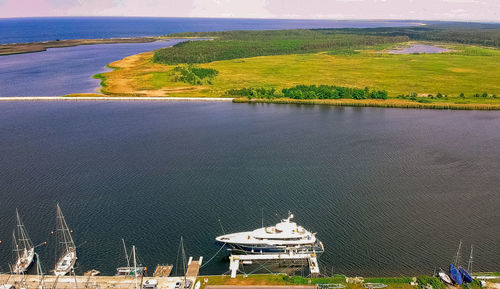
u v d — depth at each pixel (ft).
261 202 404.57
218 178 459.73
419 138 602.03
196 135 620.90
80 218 373.81
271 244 330.13
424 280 283.59
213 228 360.07
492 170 478.59
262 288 285.23
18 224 362.53
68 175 465.47
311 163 504.43
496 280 288.10
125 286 286.66
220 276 299.79
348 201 406.21
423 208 391.65
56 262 315.78
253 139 601.62
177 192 424.46
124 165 496.23
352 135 620.49
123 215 379.35
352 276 301.22
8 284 285.23
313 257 320.50
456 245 333.83
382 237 346.13
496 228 356.79
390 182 448.24
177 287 282.77
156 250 330.54
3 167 487.61
